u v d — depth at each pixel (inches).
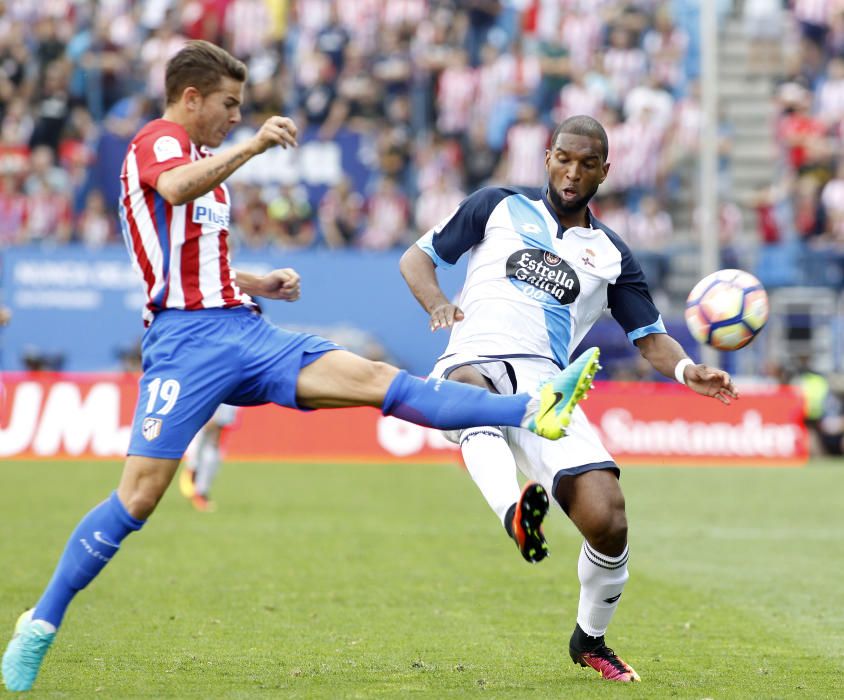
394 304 2898.6
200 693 699.4
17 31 3344.0
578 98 3415.4
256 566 1295.5
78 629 940.6
